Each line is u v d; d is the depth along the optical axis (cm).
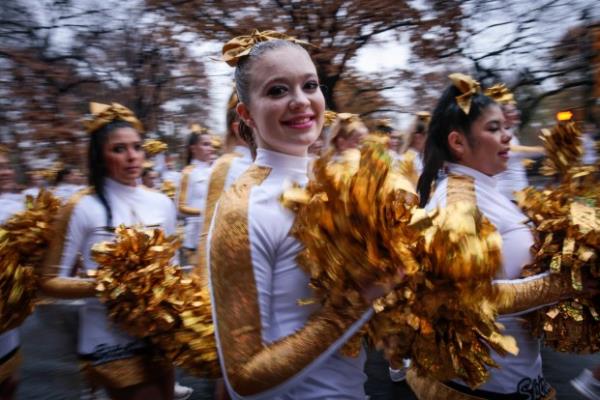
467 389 181
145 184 651
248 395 118
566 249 167
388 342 126
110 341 237
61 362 411
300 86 134
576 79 1062
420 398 197
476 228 128
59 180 541
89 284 233
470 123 195
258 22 1095
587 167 204
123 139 260
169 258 238
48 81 1181
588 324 181
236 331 118
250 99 138
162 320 220
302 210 121
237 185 136
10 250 246
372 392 346
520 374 182
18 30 1194
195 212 559
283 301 127
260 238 124
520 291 164
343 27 1081
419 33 1134
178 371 402
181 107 1705
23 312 254
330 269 117
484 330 133
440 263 123
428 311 127
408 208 126
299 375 116
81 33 1262
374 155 116
